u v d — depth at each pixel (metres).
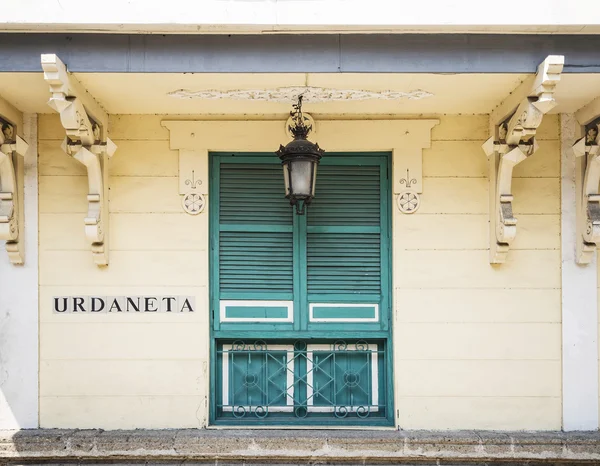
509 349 4.37
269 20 3.43
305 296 4.45
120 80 3.69
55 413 4.32
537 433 4.29
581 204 4.32
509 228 4.11
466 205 4.41
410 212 4.39
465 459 4.21
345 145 4.41
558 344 4.37
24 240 4.34
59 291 4.35
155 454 4.18
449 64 3.53
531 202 4.42
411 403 4.35
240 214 4.48
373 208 4.48
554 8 3.42
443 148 4.43
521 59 3.52
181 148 4.40
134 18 3.41
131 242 4.38
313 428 4.36
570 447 4.16
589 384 4.34
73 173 4.39
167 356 4.35
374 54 3.53
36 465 4.20
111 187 4.38
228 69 3.52
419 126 4.40
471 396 4.35
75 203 4.38
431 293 4.39
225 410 4.48
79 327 4.34
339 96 4.02
